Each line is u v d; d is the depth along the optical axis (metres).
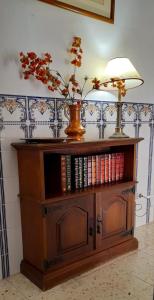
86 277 1.55
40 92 1.60
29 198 1.46
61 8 1.64
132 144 1.77
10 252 1.60
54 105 1.67
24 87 1.53
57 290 1.44
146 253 1.84
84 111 1.84
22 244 1.64
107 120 1.99
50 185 1.60
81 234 1.56
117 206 1.74
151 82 2.26
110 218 1.71
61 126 1.72
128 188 1.79
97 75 1.88
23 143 1.45
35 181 1.40
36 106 1.59
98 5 1.82
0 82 1.43
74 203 1.50
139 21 2.09
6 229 1.57
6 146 1.50
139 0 2.06
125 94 1.96
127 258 1.77
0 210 1.53
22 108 1.53
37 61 1.51
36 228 1.45
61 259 1.49
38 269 1.48
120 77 1.72
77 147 1.44
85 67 1.81
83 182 1.63
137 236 2.14
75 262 1.56
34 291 1.44
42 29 1.57
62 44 1.67
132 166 1.81
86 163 1.62
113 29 1.93
